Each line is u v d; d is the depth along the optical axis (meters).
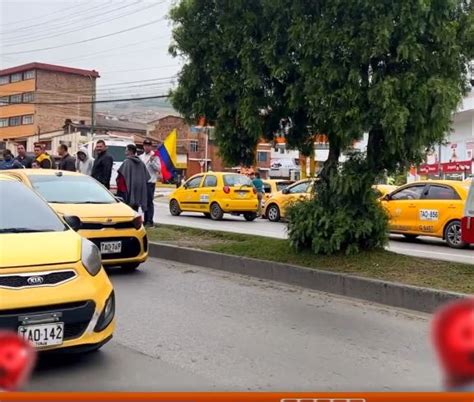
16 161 15.30
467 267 8.63
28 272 4.64
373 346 5.85
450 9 7.80
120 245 9.06
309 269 8.70
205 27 9.59
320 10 8.30
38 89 86.25
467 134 33.34
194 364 5.16
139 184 12.93
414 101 7.84
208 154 77.56
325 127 8.76
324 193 9.38
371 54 7.83
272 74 8.64
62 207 8.95
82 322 4.78
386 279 7.99
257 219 22.11
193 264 10.54
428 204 14.65
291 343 5.89
